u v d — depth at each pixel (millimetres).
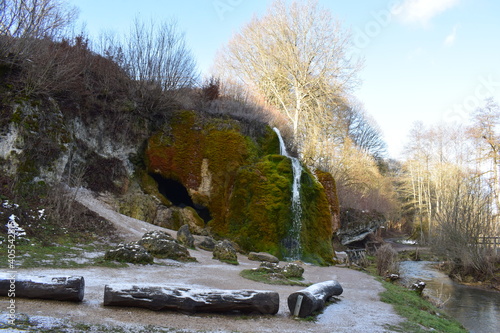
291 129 29500
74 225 11805
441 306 12672
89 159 16203
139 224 14406
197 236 16047
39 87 13711
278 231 16797
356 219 31156
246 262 13352
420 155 48438
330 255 18406
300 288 9391
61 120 14508
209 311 6289
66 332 4547
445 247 22859
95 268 8648
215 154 18328
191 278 8930
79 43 17891
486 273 19906
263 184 17406
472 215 22406
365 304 8953
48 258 8742
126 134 17766
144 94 18547
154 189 17828
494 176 33938
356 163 39406
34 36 14328
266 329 5844
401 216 56875
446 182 38969
